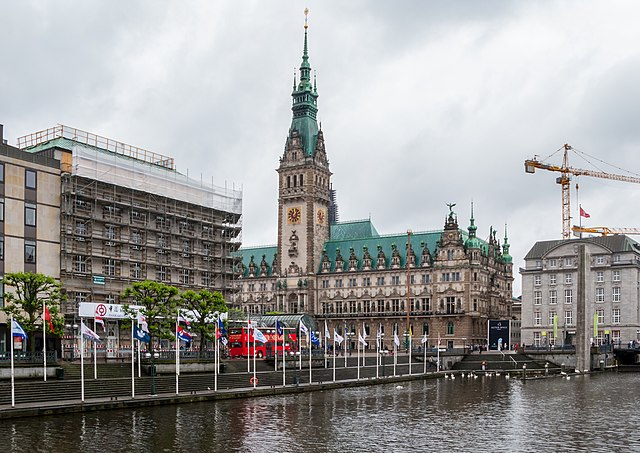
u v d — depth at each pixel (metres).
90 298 129.75
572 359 179.88
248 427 76.94
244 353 147.50
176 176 153.00
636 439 71.81
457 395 113.00
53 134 140.12
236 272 164.88
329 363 154.88
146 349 132.88
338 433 74.44
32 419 78.12
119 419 79.88
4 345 114.19
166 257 146.88
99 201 132.38
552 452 65.25
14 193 117.56
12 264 116.44
